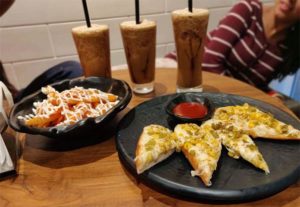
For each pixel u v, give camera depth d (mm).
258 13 1375
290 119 608
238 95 736
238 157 509
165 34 1586
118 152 554
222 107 654
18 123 559
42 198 483
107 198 475
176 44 753
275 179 450
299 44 1357
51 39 1443
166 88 882
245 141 525
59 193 491
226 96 718
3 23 1351
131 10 1475
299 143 538
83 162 566
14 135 647
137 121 640
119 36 1523
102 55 777
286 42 1378
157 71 1029
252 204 446
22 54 1445
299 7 1284
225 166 492
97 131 653
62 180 521
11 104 653
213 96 722
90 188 499
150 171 484
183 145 521
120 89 688
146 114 667
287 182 452
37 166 561
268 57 1390
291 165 480
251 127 562
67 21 1419
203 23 703
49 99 637
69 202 471
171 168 492
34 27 1396
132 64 795
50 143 630
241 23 1330
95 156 584
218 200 434
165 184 457
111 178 520
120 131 601
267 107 662
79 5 1396
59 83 718
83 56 779
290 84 1413
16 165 566
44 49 1459
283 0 1295
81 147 614
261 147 533
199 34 714
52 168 553
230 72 1399
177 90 833
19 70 1482
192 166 490
